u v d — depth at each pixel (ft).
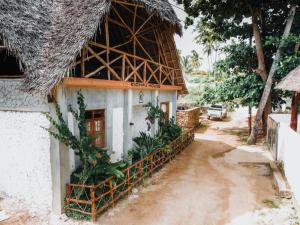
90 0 26.89
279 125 37.91
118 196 24.99
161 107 45.09
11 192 25.66
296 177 24.66
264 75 54.34
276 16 57.06
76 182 23.80
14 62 30.04
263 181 31.37
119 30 39.27
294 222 21.63
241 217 22.72
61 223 21.61
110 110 30.12
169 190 28.58
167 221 22.17
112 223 21.76
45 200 23.79
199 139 57.47
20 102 23.93
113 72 29.19
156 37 37.83
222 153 44.88
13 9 25.32
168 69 44.39
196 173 34.24
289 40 46.52
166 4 35.24
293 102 34.53
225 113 97.81
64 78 21.58
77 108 24.88
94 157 22.47
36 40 24.47
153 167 33.60
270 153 44.68
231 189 28.89
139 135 38.81
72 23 25.90
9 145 25.14
